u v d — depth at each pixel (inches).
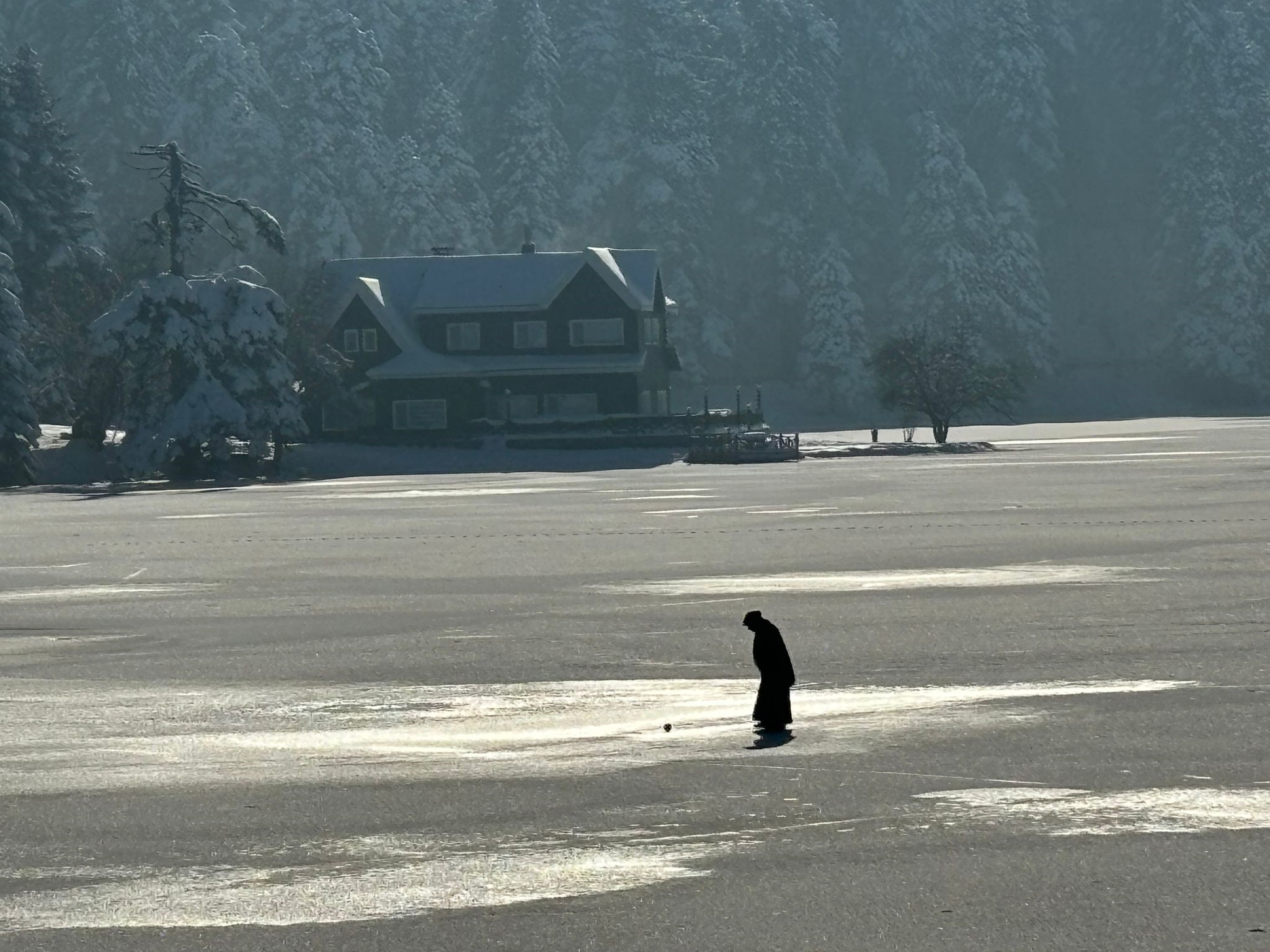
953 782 1179.3
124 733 1427.2
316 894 932.6
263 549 3422.7
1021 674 1638.8
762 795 1152.2
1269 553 2819.9
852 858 987.9
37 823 1105.4
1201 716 1396.4
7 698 1617.9
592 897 917.2
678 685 1633.9
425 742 1374.3
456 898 921.5
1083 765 1222.3
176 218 7623.0
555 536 3585.1
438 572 2834.6
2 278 7357.3
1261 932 836.6
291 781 1227.2
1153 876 935.0
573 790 1181.1
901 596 2317.9
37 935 869.2
